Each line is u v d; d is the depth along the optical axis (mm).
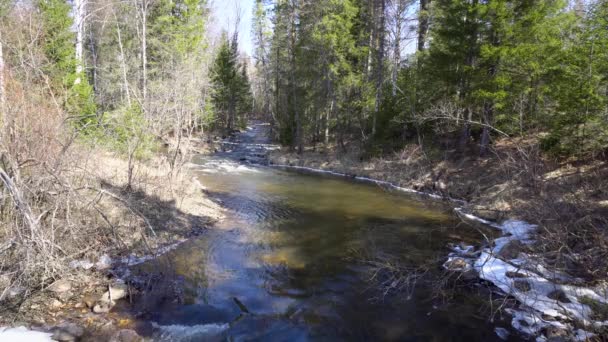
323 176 21406
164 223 9977
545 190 7680
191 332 5578
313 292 7168
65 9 13898
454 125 17156
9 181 5117
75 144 8492
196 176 18906
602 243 6133
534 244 8367
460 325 6148
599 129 12055
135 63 21109
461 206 13406
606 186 9141
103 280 6797
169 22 24750
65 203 7047
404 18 21578
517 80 15164
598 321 5562
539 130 13656
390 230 11180
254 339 5535
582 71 12633
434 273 8070
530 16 14500
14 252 5996
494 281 7469
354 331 5918
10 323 5230
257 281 7527
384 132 21766
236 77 40875
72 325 5293
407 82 20438
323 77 24453
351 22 23719
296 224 11617
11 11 8828
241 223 11477
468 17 16375
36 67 6910
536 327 5891
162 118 12602
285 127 29688
